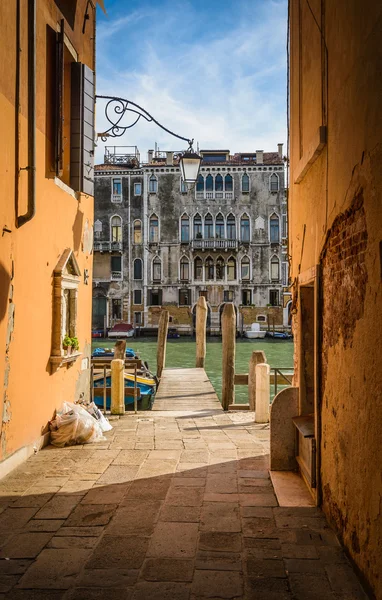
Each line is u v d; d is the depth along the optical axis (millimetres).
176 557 3561
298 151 5730
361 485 3158
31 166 5996
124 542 3814
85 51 8617
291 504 4520
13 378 5734
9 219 5590
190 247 46281
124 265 46594
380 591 2783
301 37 5578
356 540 3273
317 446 4434
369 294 3008
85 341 8789
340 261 3721
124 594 3088
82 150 7727
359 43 3279
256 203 46375
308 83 5105
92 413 7969
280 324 46188
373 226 2939
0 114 5344
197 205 46469
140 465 5887
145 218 46562
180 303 46500
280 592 3086
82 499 4746
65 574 3334
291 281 6305
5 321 5504
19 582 3236
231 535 3908
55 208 7164
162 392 13086
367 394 3037
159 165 46438
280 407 5492
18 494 4887
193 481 5273
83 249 8633
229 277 46469
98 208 46812
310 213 4988
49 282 6945
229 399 11367
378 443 2830
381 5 2854
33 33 6086
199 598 3033
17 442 5879
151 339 43750
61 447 6754
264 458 6195
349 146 3502
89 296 9039
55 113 7004
